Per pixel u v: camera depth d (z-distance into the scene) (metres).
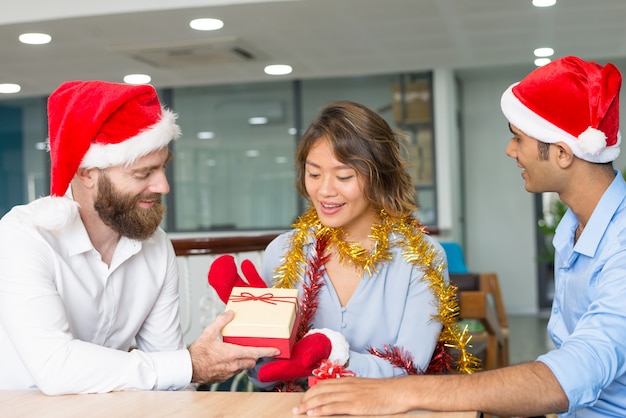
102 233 1.58
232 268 1.56
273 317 1.41
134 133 1.44
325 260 1.63
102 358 1.38
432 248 1.63
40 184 7.53
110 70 6.17
